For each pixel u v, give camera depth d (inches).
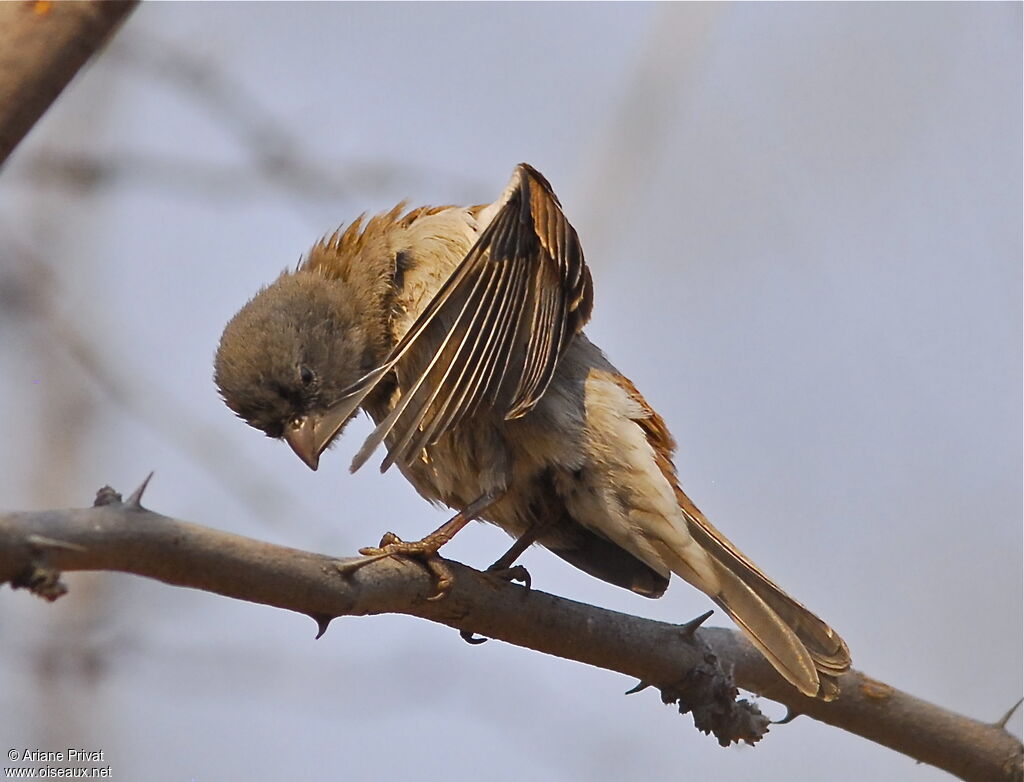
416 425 290.8
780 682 344.8
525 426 349.1
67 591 195.9
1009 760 346.3
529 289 318.0
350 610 250.2
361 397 305.1
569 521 371.9
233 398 383.2
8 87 187.8
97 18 193.2
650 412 367.2
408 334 301.7
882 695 343.0
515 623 296.2
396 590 279.9
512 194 309.0
